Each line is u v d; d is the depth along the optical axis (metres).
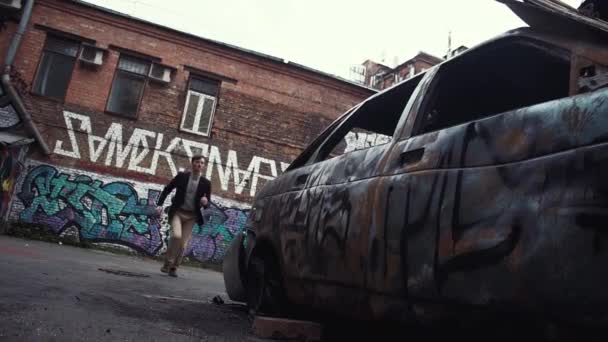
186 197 6.75
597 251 1.06
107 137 11.98
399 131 2.06
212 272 10.03
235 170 12.95
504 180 1.36
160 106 12.55
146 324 2.30
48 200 11.30
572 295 1.10
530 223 1.24
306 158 3.17
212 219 12.52
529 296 1.20
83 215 11.52
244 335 2.38
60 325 1.97
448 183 1.56
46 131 11.52
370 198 1.94
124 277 4.78
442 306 1.48
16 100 10.99
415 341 1.72
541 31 1.58
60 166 11.51
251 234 3.29
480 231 1.38
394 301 1.70
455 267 1.44
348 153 2.39
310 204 2.47
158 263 10.29
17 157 10.52
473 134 1.56
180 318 2.65
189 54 12.97
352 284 1.96
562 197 1.17
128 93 12.41
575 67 1.38
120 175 11.97
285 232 2.68
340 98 14.19
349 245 2.00
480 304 1.34
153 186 12.19
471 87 2.24
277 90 13.64
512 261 1.26
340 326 2.47
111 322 2.20
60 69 11.94
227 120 13.07
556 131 1.26
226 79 13.21
